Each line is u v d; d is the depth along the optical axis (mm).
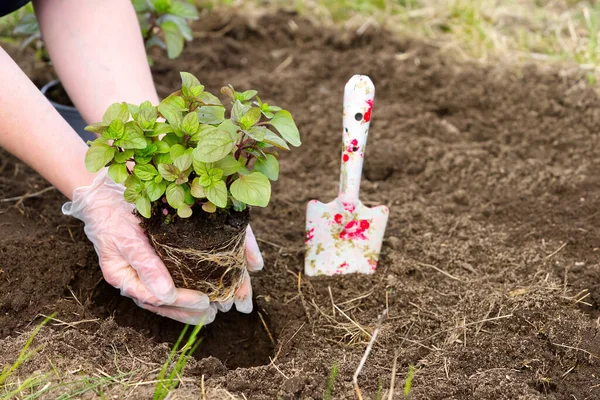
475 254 1646
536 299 1563
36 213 1669
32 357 1455
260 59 2062
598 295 1586
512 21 2170
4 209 1669
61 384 1430
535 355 1514
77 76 1573
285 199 1748
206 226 1455
